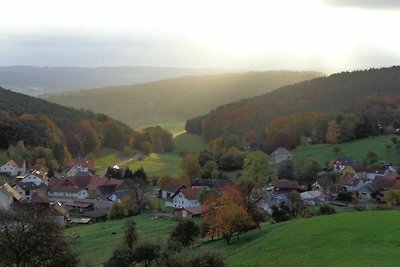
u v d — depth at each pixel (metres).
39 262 54.47
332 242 66.75
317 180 177.88
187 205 158.62
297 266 59.62
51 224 56.22
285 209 117.56
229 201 94.00
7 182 188.12
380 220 72.31
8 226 54.09
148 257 75.56
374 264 53.25
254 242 81.88
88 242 107.00
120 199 160.88
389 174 178.50
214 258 58.16
